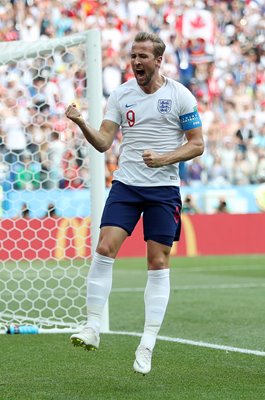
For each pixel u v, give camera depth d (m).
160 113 14.73
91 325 14.42
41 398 13.02
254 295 31.47
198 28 66.06
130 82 15.06
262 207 57.75
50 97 43.31
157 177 14.73
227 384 14.16
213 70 65.50
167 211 14.75
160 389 13.74
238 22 68.06
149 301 14.88
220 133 62.41
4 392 13.56
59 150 40.53
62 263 42.16
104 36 63.28
